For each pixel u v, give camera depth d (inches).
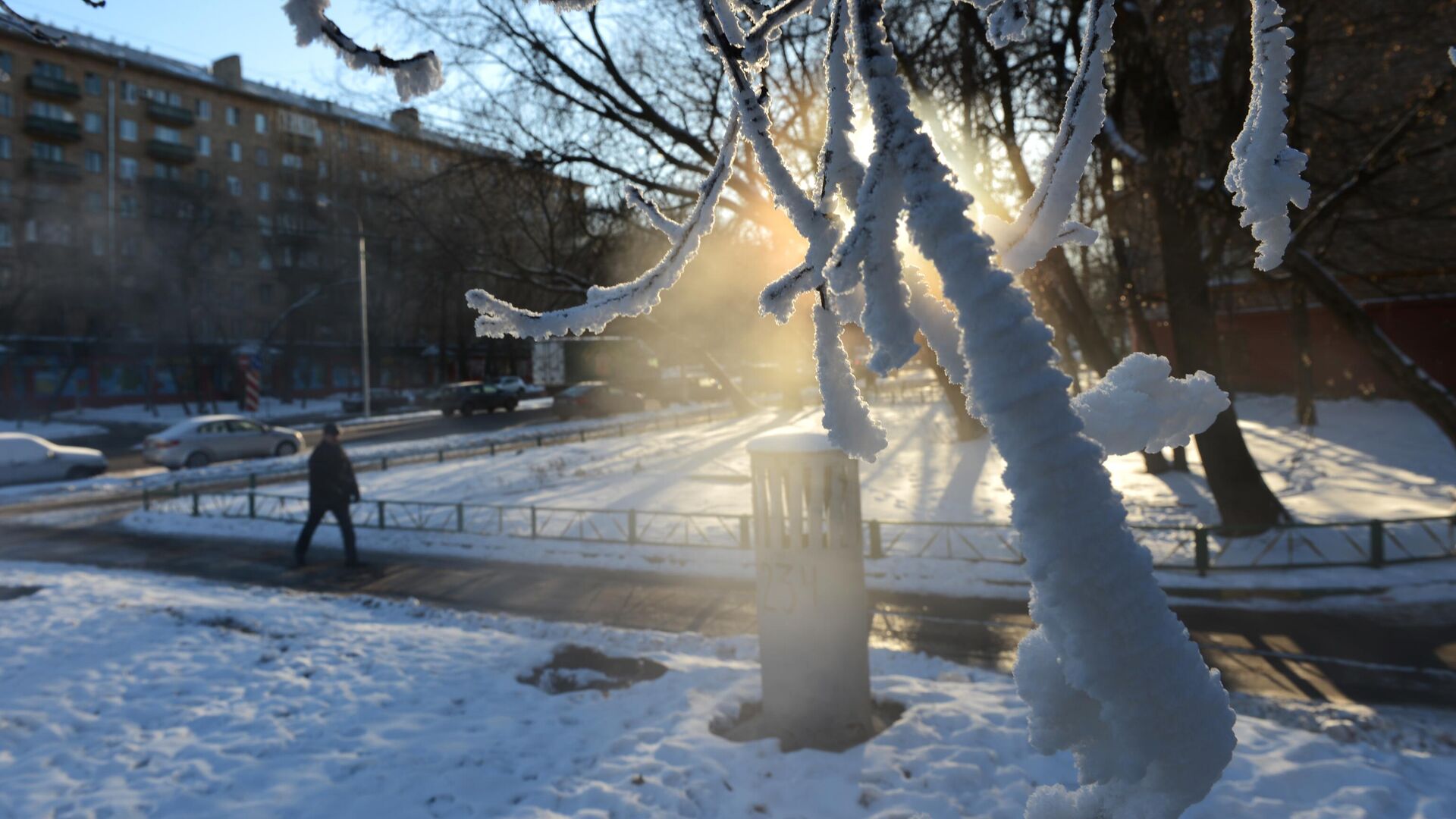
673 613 363.9
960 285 30.9
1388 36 445.7
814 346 38.7
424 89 50.5
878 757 195.8
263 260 2213.3
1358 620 325.4
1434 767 189.5
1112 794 35.6
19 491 793.6
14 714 229.9
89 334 1876.2
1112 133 456.8
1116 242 585.9
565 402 1481.3
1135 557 30.9
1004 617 346.6
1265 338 1119.0
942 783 183.5
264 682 257.3
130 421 1710.1
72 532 591.8
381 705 238.1
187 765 200.7
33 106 1878.7
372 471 858.8
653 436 1106.7
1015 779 186.1
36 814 178.1
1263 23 37.2
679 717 223.3
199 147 2132.1
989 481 641.6
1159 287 699.4
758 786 187.2
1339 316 422.0
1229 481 450.9
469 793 186.7
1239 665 285.6
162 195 1959.9
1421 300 929.5
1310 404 882.8
